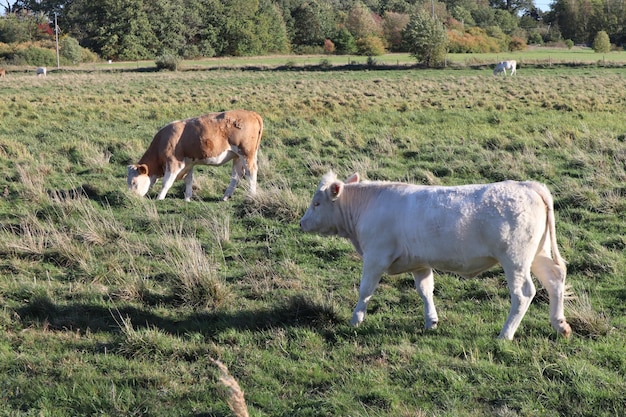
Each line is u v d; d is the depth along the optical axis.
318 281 7.83
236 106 24.61
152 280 7.86
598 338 5.94
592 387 4.93
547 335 6.08
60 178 13.25
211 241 9.28
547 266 6.04
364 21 100.12
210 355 5.89
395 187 6.51
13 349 6.12
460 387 5.09
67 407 5.08
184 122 11.97
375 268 6.39
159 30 89.56
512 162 13.37
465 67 57.97
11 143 15.81
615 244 8.75
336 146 16.62
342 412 4.81
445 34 59.44
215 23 93.06
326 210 6.92
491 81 38.06
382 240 6.34
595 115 21.36
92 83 39.84
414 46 59.53
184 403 5.08
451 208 5.93
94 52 88.81
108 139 17.12
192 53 88.81
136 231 9.97
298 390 5.24
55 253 8.70
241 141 12.05
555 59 62.38
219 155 11.97
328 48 93.62
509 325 5.90
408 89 32.72
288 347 6.07
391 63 62.34
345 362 5.68
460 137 17.34
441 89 32.56
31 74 58.31
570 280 7.59
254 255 8.80
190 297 7.18
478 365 5.39
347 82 38.16
